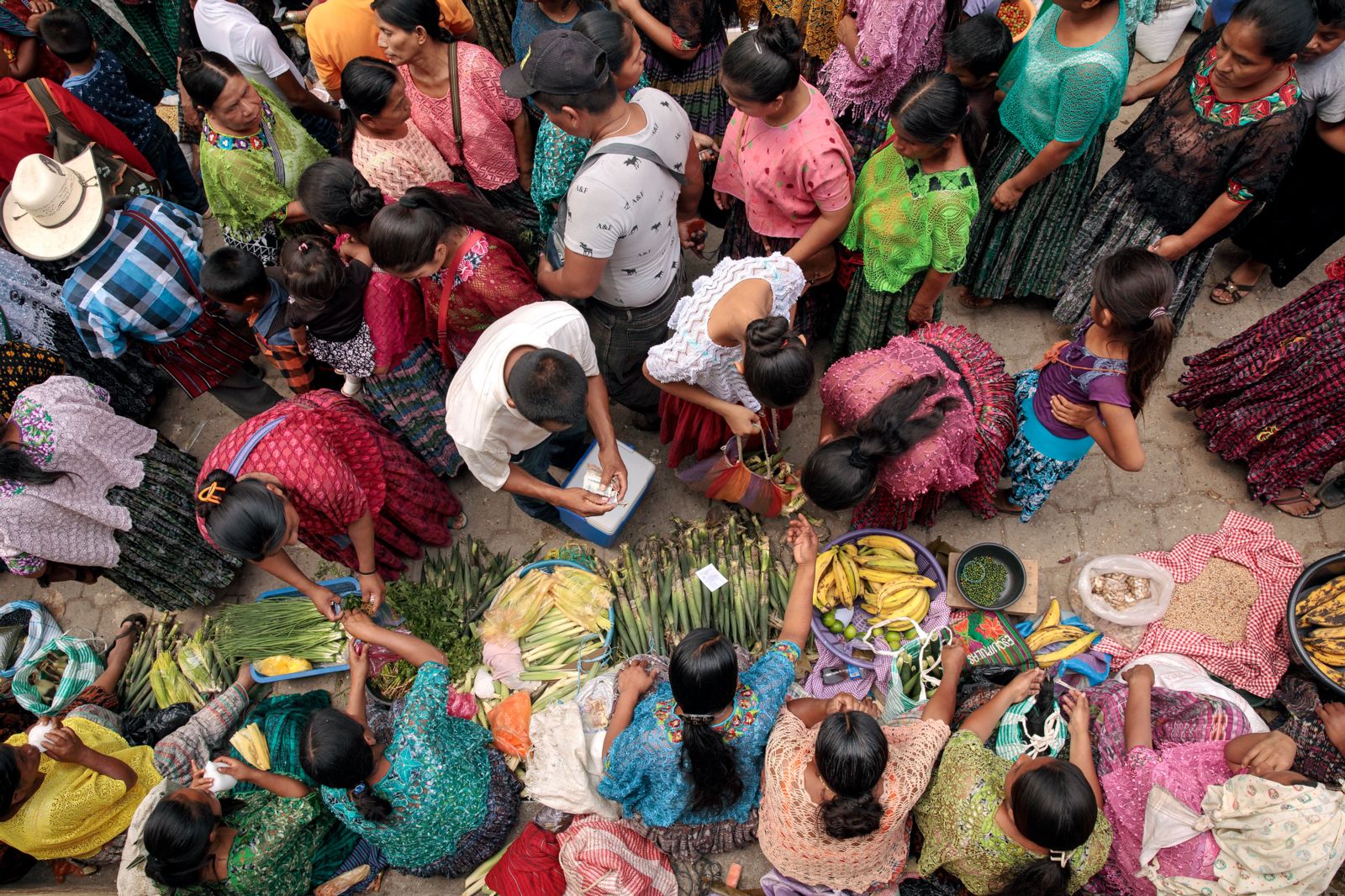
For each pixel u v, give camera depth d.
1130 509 3.78
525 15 3.84
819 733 2.45
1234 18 2.85
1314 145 3.54
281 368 3.61
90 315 3.52
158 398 4.63
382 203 3.16
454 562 3.83
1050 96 3.35
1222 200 3.25
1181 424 3.94
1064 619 3.45
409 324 3.38
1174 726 2.98
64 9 4.20
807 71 4.22
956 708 3.19
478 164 3.88
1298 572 3.37
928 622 3.41
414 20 3.35
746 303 2.80
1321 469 3.48
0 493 3.15
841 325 3.93
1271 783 2.50
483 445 2.89
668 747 2.75
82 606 4.06
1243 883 2.52
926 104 2.85
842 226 3.32
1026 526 3.79
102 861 3.28
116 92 4.34
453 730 3.06
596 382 3.24
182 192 5.02
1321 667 3.05
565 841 3.00
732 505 3.92
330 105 4.77
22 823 2.97
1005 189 3.71
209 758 3.40
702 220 4.09
